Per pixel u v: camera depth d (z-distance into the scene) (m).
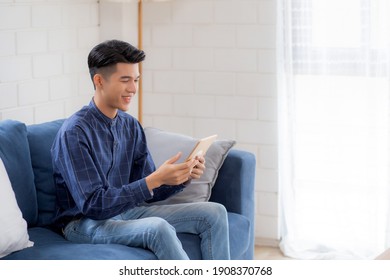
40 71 4.09
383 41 4.24
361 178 4.39
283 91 4.49
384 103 4.28
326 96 4.42
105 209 3.05
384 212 4.35
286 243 4.54
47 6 4.11
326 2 4.34
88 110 3.23
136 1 4.66
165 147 3.77
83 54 4.45
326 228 4.52
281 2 4.41
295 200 4.53
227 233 3.32
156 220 3.04
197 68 4.70
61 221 3.29
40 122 4.11
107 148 3.25
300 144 4.52
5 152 3.20
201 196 3.63
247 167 3.73
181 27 4.70
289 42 4.39
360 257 4.36
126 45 3.21
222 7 4.59
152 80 4.81
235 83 4.63
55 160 3.19
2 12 3.78
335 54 4.36
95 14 4.54
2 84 3.81
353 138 4.39
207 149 3.45
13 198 3.01
